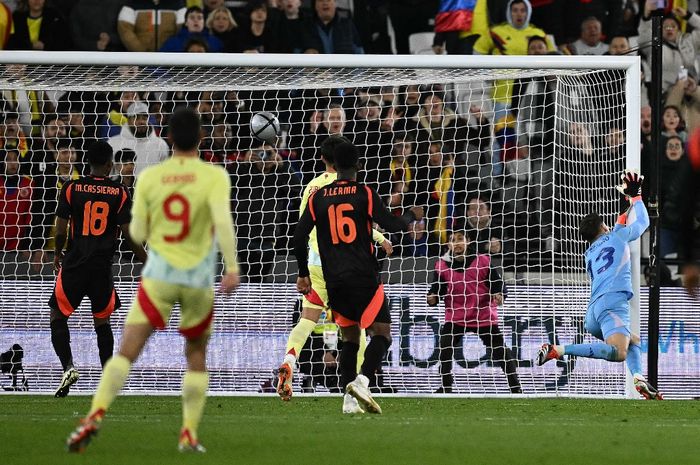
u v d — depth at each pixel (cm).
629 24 5581
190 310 1798
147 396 3697
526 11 5462
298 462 1703
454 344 4075
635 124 3866
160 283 1766
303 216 2750
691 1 5550
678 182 5219
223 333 4147
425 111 5031
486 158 5031
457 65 3825
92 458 1702
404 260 4425
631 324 3756
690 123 5372
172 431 2191
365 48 5562
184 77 4147
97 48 5412
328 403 3362
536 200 4972
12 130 4834
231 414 2834
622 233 3656
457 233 4191
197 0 5412
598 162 4350
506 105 4988
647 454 1880
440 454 1831
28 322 4109
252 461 1705
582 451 1905
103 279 3353
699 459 1820
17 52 3797
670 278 4581
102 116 4981
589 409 3183
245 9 5412
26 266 4394
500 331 4097
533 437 2139
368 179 4925
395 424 2442
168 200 1769
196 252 1781
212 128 4909
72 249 3341
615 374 4119
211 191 1766
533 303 4134
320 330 4078
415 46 5553
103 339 3422
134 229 1802
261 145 4909
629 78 3881
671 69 5422
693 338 4228
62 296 3347
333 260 2703
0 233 4672
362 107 4678
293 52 5400
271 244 4681
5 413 2789
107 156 3381
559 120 4984
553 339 4128
